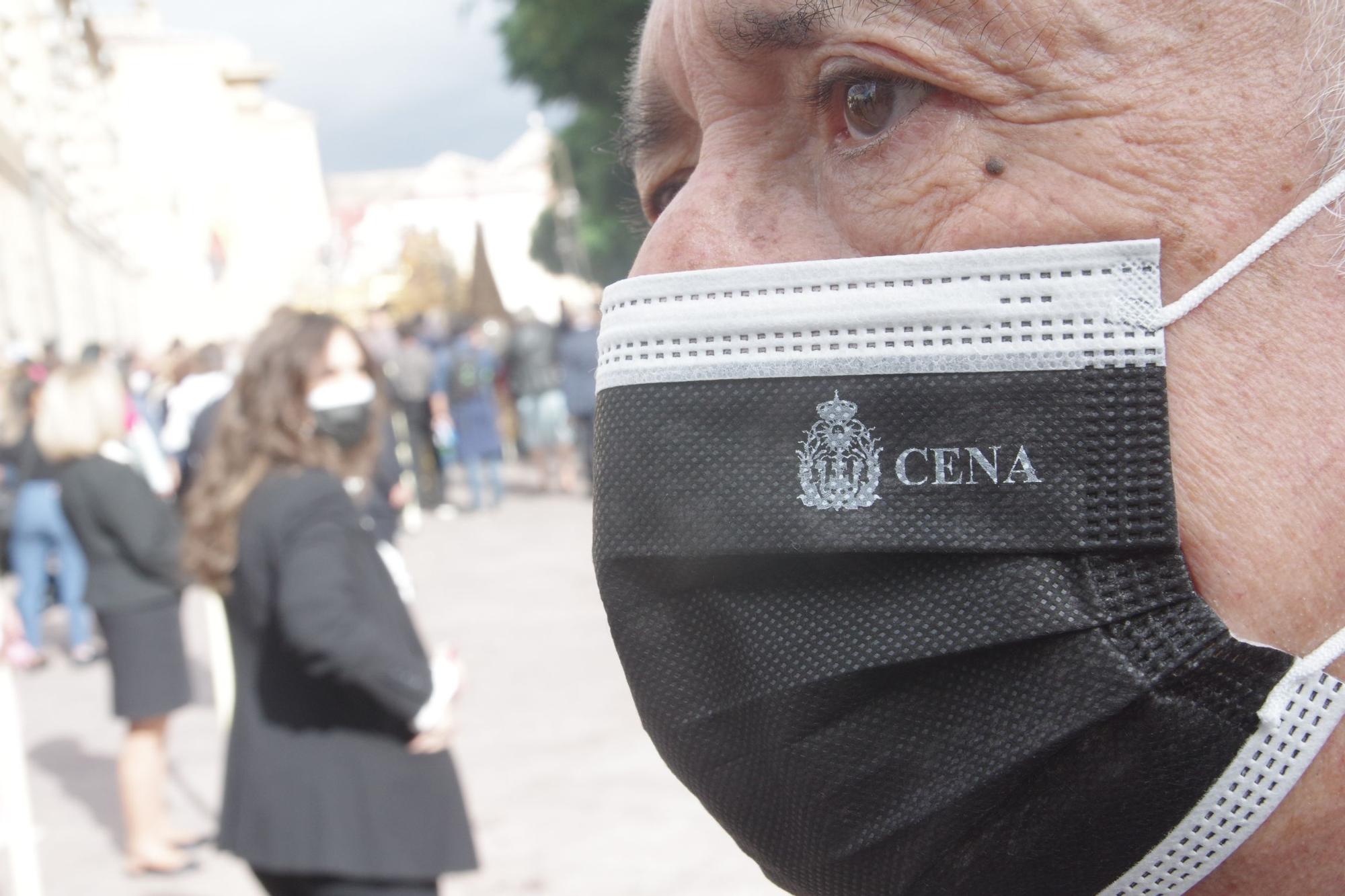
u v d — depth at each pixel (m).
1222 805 0.73
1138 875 0.76
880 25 0.77
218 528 3.31
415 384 14.77
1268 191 0.70
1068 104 0.73
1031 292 0.75
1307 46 0.69
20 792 3.91
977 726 0.76
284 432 3.37
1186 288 0.72
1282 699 0.70
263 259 52.84
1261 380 0.71
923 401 0.77
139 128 44.41
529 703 6.62
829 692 0.78
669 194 1.04
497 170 77.25
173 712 5.32
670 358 0.84
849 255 0.81
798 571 0.80
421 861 3.24
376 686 3.16
